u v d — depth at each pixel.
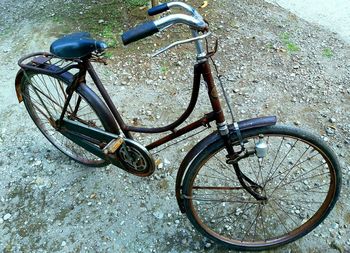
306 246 2.23
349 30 3.86
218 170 2.66
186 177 1.89
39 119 2.79
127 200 2.54
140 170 2.26
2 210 2.53
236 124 1.73
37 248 2.32
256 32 3.84
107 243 2.32
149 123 3.04
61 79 2.17
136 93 3.31
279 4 4.30
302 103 3.11
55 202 2.56
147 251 2.28
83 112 3.03
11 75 3.61
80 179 2.69
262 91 3.23
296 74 3.37
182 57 3.57
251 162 2.70
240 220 2.39
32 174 2.74
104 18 4.08
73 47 1.87
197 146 1.82
